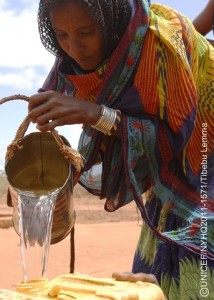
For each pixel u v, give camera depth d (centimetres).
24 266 270
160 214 350
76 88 329
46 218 275
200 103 338
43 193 283
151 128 309
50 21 319
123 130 303
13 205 292
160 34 306
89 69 320
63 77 342
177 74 310
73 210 309
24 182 296
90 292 209
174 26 316
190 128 316
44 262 271
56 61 352
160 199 343
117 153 334
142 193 349
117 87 314
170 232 327
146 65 310
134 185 310
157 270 350
